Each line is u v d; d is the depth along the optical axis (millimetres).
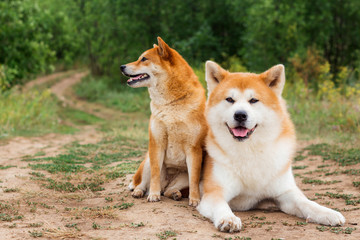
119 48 39719
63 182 6422
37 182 6281
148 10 35375
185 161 5309
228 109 4336
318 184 6105
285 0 25156
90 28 43969
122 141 12211
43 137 13805
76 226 3883
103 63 45250
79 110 26734
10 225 3832
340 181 6129
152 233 3607
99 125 19859
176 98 5043
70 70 53188
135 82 5250
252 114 4156
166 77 5078
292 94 15703
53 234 3545
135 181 5828
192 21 35438
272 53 25391
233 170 4523
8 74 18969
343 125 11156
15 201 5004
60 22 40219
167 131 5121
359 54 24812
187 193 5523
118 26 37875
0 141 11930
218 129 4531
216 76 4766
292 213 4461
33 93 19797
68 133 15492
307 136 11211
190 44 30703
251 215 4516
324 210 4008
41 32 24516
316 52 19719
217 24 36156
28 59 22422
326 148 9125
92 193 5703
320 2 24594
